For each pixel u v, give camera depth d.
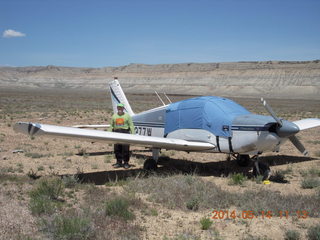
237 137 8.16
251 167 9.99
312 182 7.58
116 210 5.45
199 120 8.95
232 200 6.37
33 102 54.09
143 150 13.11
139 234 4.77
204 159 11.30
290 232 4.73
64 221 4.74
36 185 7.08
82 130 7.43
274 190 7.31
